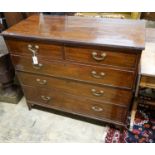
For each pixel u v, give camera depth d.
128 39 1.09
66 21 1.42
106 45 1.04
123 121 1.44
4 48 1.69
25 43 1.28
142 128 1.55
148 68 1.21
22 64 1.43
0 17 1.89
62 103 1.58
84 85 1.34
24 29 1.30
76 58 1.20
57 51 1.22
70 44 1.14
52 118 1.71
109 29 1.24
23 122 1.69
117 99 1.31
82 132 1.56
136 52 1.02
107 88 1.27
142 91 1.55
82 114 1.57
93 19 1.44
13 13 1.80
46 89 1.53
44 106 1.70
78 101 1.48
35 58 1.33
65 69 1.30
